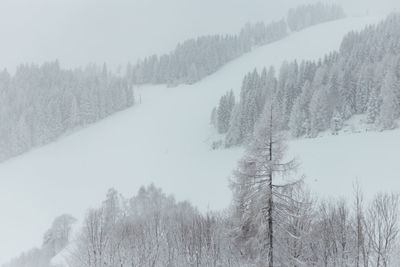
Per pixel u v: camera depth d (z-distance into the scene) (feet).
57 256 123.65
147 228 92.73
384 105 233.96
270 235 46.62
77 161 362.12
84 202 272.51
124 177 305.53
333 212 65.62
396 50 339.57
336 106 284.20
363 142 217.36
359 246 60.18
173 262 79.36
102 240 76.59
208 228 81.46
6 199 299.17
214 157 304.50
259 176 47.03
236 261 60.44
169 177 282.97
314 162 204.74
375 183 157.58
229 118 357.82
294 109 280.51
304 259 58.34
